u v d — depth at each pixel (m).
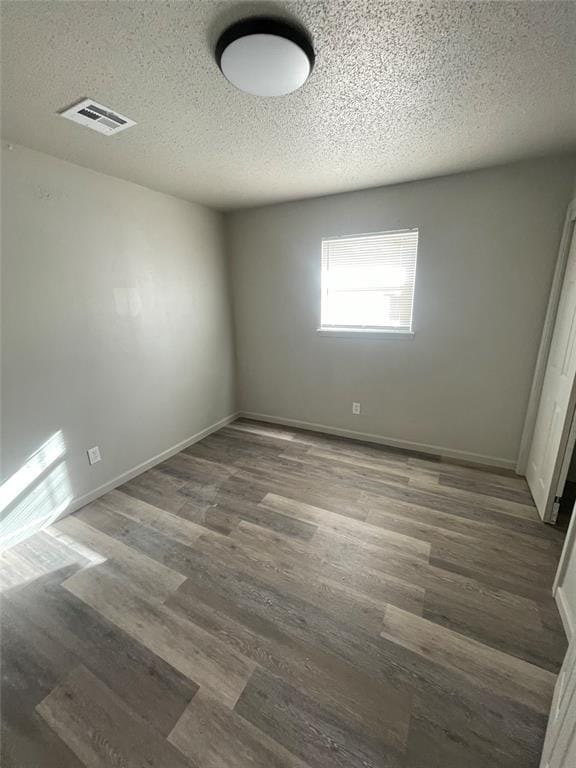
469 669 1.30
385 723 1.14
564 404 1.93
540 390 2.45
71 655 1.38
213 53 1.18
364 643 1.41
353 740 1.10
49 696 1.24
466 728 1.13
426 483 2.55
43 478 2.12
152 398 2.85
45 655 1.38
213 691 1.25
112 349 2.48
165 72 1.28
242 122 1.65
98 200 2.27
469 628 1.46
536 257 2.33
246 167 2.22
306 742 1.10
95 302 2.33
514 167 2.26
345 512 2.24
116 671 1.32
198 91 1.39
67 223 2.11
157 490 2.54
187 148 1.93
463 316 2.64
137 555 1.91
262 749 1.09
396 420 3.12
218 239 3.40
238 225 3.41
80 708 1.20
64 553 1.93
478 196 2.40
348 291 3.06
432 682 1.26
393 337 2.93
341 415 3.39
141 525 2.15
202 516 2.23
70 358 2.21
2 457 1.93
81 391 2.30
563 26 1.06
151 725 1.15
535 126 1.74
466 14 1.03
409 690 1.24
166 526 2.14
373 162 2.18
